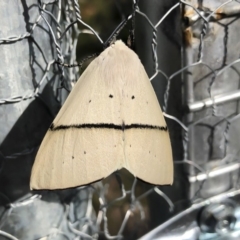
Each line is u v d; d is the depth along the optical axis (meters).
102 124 0.28
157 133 0.28
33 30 0.28
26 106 0.29
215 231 0.31
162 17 0.29
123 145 0.28
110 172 0.28
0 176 0.29
